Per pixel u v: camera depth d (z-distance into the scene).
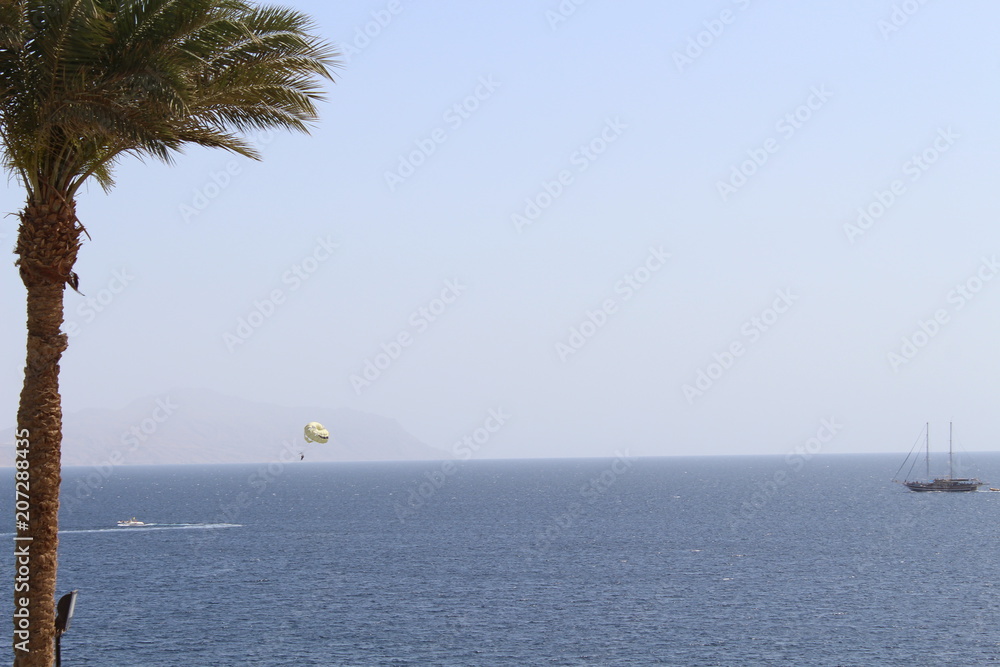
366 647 81.12
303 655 78.12
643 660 76.38
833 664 74.81
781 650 79.56
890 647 80.25
